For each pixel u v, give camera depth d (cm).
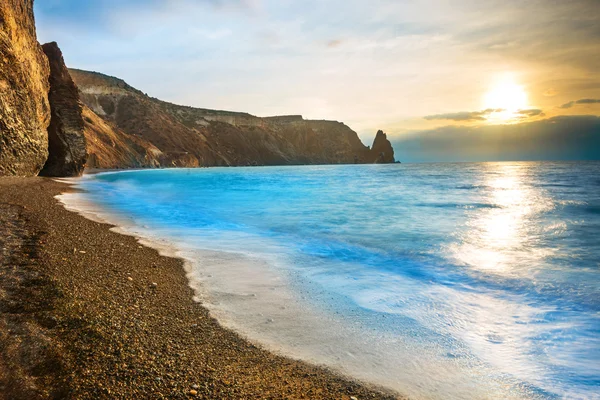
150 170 7925
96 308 511
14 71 2498
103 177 4544
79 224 1127
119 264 747
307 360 434
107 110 13638
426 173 6662
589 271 780
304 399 360
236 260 860
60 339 425
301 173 6981
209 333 490
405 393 375
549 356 444
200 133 17188
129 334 455
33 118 2752
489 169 8488
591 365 423
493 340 485
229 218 1515
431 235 1168
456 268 810
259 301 609
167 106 19088
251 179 4628
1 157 2400
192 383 375
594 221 1423
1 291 530
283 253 934
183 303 586
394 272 781
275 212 1700
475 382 394
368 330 512
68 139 3916
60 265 672
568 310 577
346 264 839
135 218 1437
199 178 4803
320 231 1239
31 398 335
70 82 4006
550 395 372
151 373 384
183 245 998
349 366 423
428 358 441
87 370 376
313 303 605
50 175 3831
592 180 4066
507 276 753
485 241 1080
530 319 548
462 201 2128
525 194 2528
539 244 1041
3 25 2411
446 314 567
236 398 356
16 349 398
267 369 412
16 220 1008
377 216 1574
